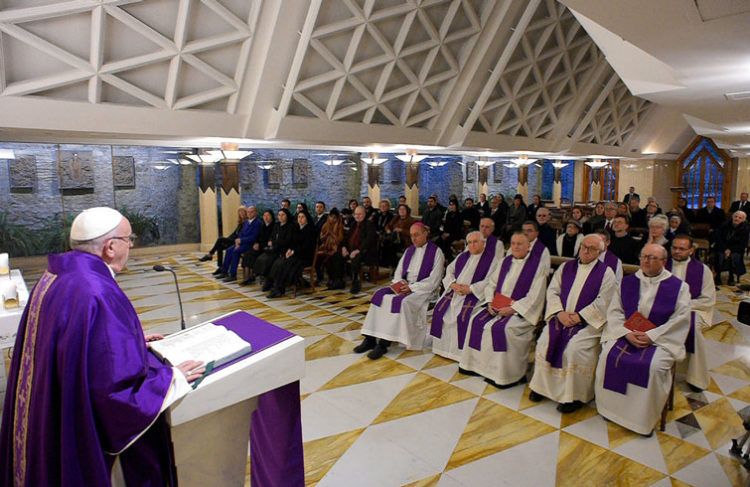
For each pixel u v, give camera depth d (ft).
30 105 17.92
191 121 22.06
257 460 6.70
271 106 23.68
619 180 58.44
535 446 9.50
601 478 8.48
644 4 8.88
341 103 25.90
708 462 8.94
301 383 12.48
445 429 10.16
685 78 15.01
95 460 4.58
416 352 14.65
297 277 21.89
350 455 9.21
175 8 18.53
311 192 39.63
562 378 10.95
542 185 57.06
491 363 12.30
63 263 5.07
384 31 24.25
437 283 14.87
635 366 9.87
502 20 26.73
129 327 4.86
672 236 21.34
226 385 4.97
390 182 43.19
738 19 9.43
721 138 36.37
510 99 32.60
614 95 41.16
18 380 5.30
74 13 16.74
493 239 14.17
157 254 33.78
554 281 12.17
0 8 15.60
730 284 23.84
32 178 28.30
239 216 27.45
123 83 19.25
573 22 30.86
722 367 13.43
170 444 5.43
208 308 20.03
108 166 30.78
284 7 20.07
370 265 24.04
